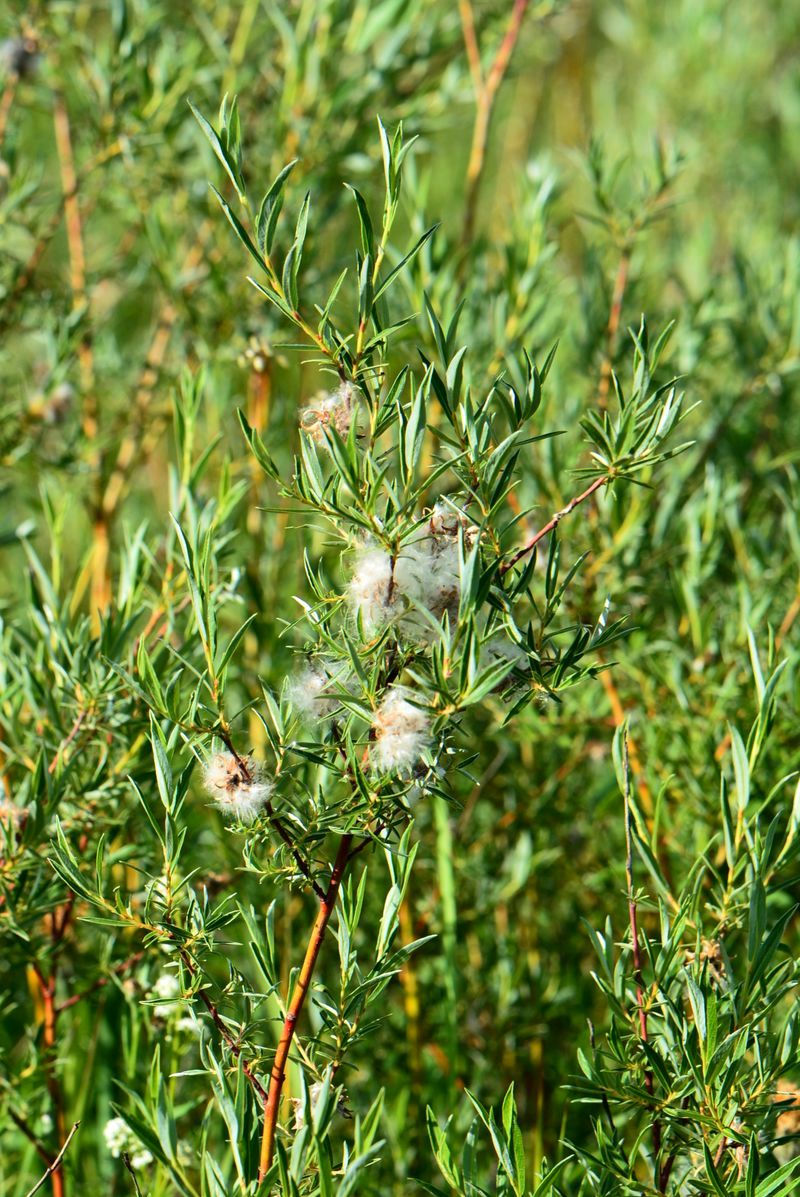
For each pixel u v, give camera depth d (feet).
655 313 5.38
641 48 8.99
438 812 4.20
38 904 3.80
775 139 8.94
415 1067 4.24
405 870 3.42
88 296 5.11
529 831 4.67
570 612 4.23
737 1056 3.42
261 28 5.61
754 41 8.77
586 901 4.70
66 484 4.98
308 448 3.34
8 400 5.18
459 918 4.47
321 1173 3.30
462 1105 4.28
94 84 5.08
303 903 4.35
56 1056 4.08
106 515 5.18
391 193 3.31
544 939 4.77
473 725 4.67
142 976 3.94
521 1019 4.44
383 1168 4.14
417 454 3.31
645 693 4.26
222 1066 3.47
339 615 3.54
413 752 3.28
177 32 5.99
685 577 4.30
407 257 3.32
